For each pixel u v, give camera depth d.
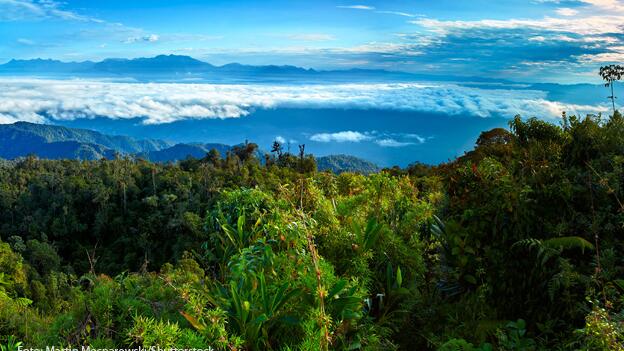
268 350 2.34
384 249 3.40
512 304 2.96
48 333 2.39
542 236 2.96
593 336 1.95
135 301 2.46
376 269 3.30
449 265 3.57
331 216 3.47
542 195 3.09
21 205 77.44
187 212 59.84
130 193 73.81
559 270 2.74
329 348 2.50
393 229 3.82
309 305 2.46
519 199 2.98
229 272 3.09
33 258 58.94
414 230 3.84
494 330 2.82
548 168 3.20
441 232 3.58
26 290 14.16
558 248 2.74
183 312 2.35
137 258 61.00
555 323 2.68
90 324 2.35
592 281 2.49
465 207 3.36
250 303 2.42
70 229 71.62
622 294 2.49
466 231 3.23
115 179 75.94
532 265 2.90
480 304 3.10
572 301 2.60
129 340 2.16
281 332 2.50
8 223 75.88
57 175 81.81
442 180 3.75
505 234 2.99
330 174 4.77
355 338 2.64
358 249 3.22
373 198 4.00
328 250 3.28
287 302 2.55
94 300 2.43
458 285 3.43
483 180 3.24
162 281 2.71
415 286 3.28
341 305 2.49
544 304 2.82
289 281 2.59
